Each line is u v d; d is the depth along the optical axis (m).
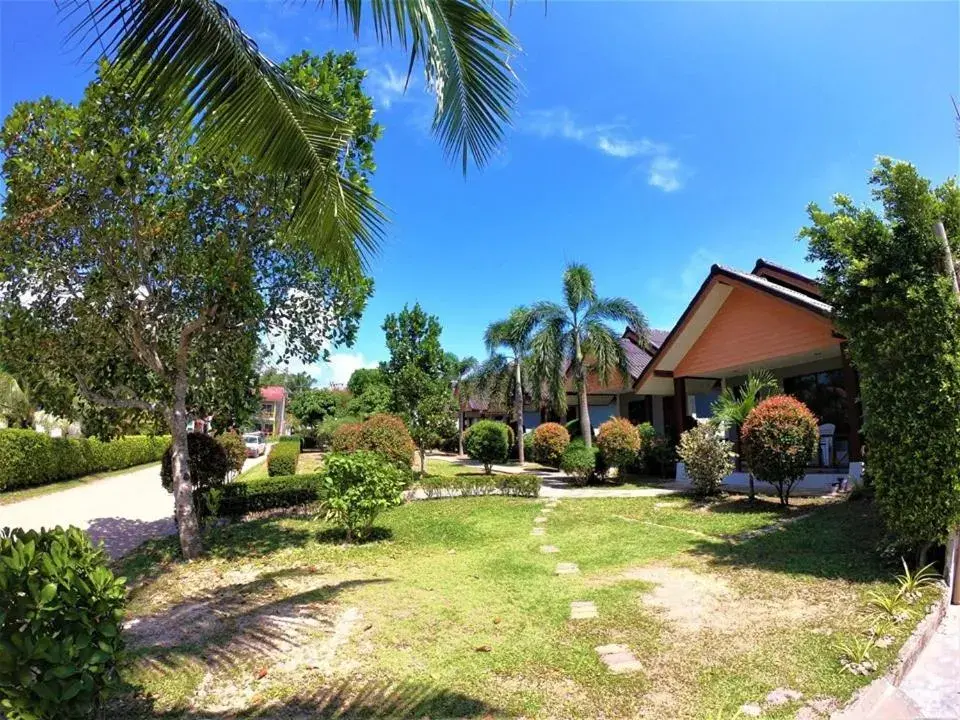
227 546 9.27
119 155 7.22
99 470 23.09
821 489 12.38
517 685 4.09
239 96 3.39
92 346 9.25
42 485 18.34
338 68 7.53
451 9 3.15
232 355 10.07
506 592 6.30
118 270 8.41
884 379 6.59
